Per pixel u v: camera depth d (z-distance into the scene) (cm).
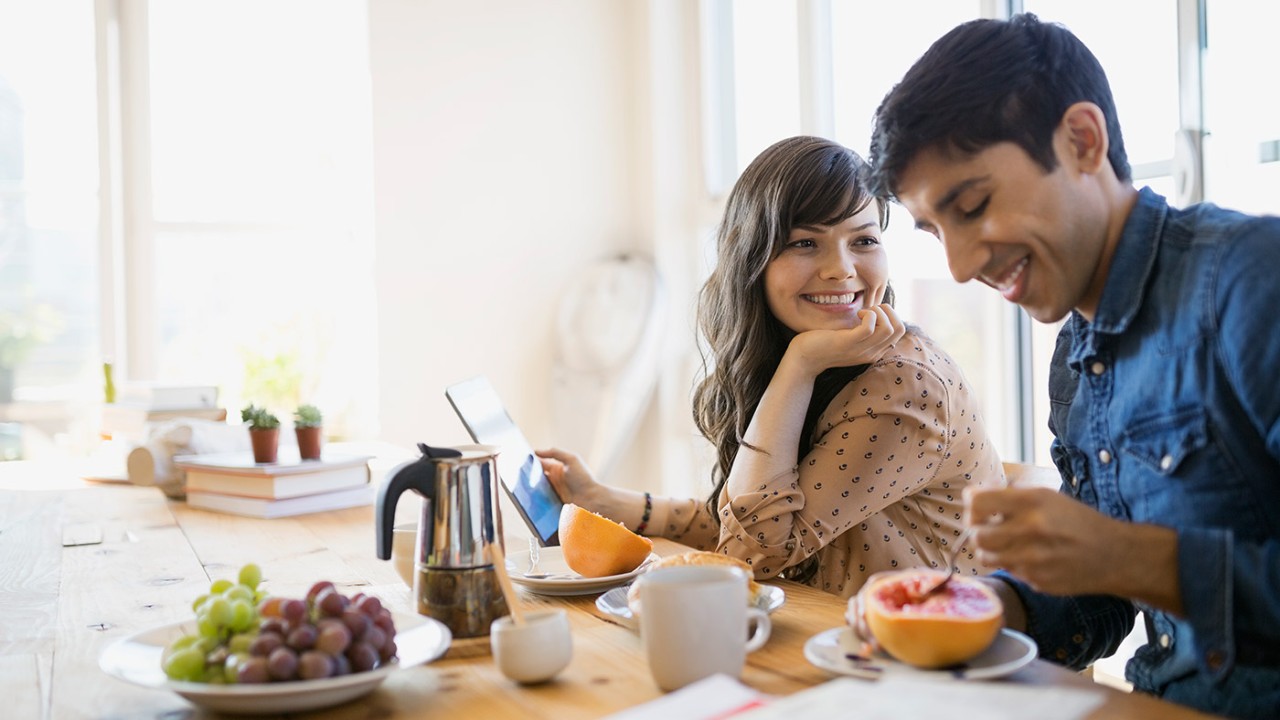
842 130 367
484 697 89
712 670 86
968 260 97
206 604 92
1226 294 90
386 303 426
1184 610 82
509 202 442
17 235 402
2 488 237
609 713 84
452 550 108
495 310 440
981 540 84
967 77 93
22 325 403
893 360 140
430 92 432
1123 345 100
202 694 83
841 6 363
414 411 430
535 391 445
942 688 77
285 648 86
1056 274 98
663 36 442
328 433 436
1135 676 106
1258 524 91
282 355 433
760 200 152
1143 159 249
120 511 202
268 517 192
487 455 111
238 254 429
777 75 401
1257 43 221
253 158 430
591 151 453
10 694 94
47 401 406
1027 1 283
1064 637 110
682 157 446
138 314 418
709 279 169
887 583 94
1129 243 97
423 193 431
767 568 134
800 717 72
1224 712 94
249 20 428
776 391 139
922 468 140
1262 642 90
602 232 454
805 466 141
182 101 422
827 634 97
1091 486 109
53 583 141
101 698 93
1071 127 95
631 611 108
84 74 408
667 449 438
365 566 148
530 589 128
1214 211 96
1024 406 292
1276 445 85
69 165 407
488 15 439
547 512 160
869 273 152
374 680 87
